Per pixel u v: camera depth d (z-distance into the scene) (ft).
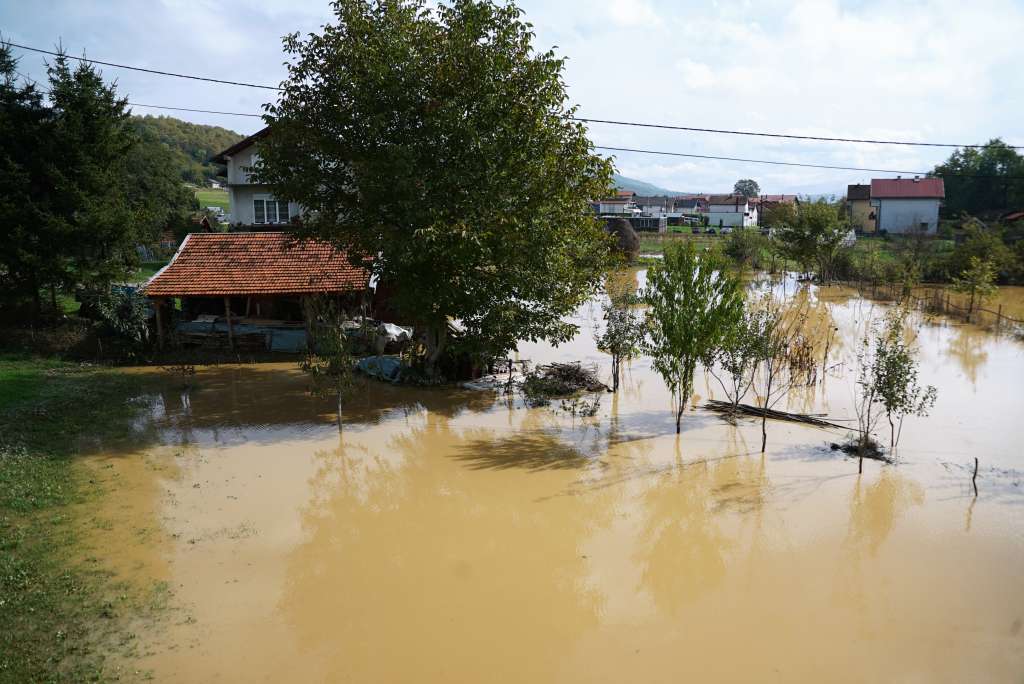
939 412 54.34
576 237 63.41
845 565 31.78
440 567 31.83
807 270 160.56
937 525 35.58
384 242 58.08
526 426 53.11
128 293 80.59
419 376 66.69
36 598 28.09
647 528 35.83
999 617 27.48
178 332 79.25
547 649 25.75
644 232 283.18
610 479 42.29
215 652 25.16
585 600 29.12
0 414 52.19
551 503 38.91
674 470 43.65
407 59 56.18
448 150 57.21
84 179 80.12
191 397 60.90
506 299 62.80
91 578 29.96
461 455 46.62
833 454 46.21
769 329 50.62
